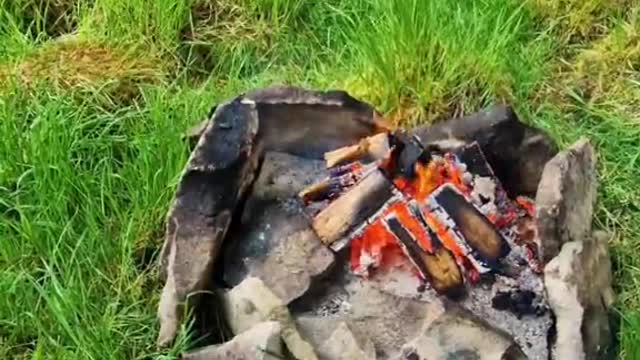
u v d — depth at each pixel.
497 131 2.38
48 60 2.85
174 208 2.27
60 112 2.65
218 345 2.14
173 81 2.86
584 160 2.35
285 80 2.84
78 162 2.57
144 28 2.96
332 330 2.18
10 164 2.55
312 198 2.36
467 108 2.70
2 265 2.40
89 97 2.74
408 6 2.77
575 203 2.29
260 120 2.36
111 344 2.25
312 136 2.43
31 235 2.41
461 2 2.90
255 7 3.03
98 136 2.65
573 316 2.13
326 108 2.38
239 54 2.95
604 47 2.87
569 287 2.14
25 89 2.75
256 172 2.37
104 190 2.50
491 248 2.29
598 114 2.72
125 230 2.46
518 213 2.37
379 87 2.73
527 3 2.93
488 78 2.73
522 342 2.19
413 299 2.23
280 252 2.28
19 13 3.08
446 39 2.76
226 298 2.22
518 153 2.39
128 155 2.63
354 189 2.30
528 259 2.29
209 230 2.26
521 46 2.85
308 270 2.25
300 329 2.17
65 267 2.35
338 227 2.29
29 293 2.33
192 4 3.02
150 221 2.48
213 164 2.27
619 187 2.56
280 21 3.01
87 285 2.36
